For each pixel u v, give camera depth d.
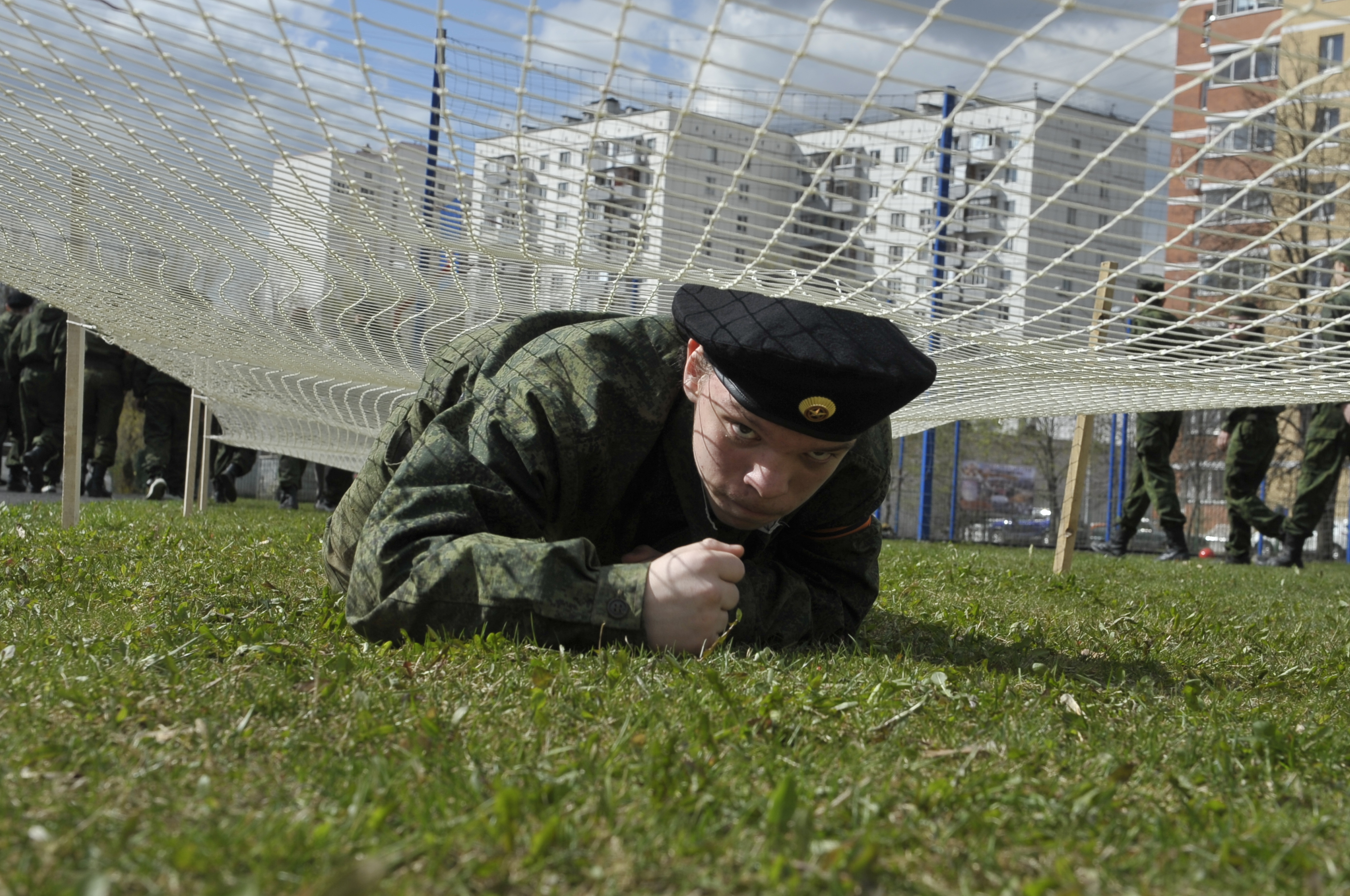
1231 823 1.44
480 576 2.27
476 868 1.14
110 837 1.20
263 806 1.34
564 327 2.65
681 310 2.31
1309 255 2.61
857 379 2.09
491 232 2.84
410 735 1.58
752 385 2.14
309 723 1.70
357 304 4.39
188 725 1.66
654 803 1.37
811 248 2.61
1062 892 1.13
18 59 2.34
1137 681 2.56
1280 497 25.81
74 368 5.73
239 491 23.88
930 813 1.41
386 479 2.91
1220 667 2.96
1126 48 1.71
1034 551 10.59
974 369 3.86
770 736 1.71
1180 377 3.76
